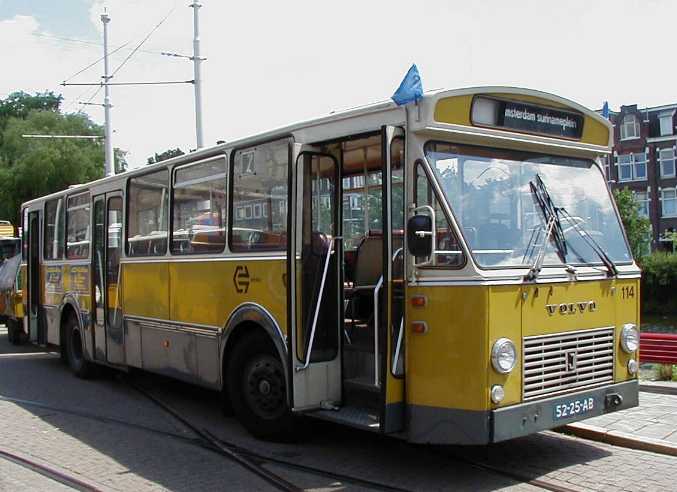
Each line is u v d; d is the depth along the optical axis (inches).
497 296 230.5
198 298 340.5
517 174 258.5
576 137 276.7
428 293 236.8
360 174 348.5
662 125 2146.9
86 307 461.4
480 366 226.7
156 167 384.5
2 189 1694.1
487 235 241.3
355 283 315.3
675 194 2111.2
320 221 284.0
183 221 357.7
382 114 251.0
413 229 230.1
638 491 234.5
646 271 1596.9
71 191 491.5
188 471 266.2
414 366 239.8
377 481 248.8
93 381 468.4
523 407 234.5
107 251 436.8
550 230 256.7
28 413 370.9
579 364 254.7
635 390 276.2
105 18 995.9
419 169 239.8
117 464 276.5
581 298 256.8
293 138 284.4
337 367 282.7
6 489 249.0
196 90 811.4
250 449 294.5
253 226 304.5
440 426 233.0
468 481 246.8
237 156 318.0
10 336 671.8
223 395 327.3
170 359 366.9
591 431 297.1
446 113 239.5
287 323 274.4
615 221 284.2
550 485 241.0
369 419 255.0
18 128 1807.3
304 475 257.8
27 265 563.8
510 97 255.6
